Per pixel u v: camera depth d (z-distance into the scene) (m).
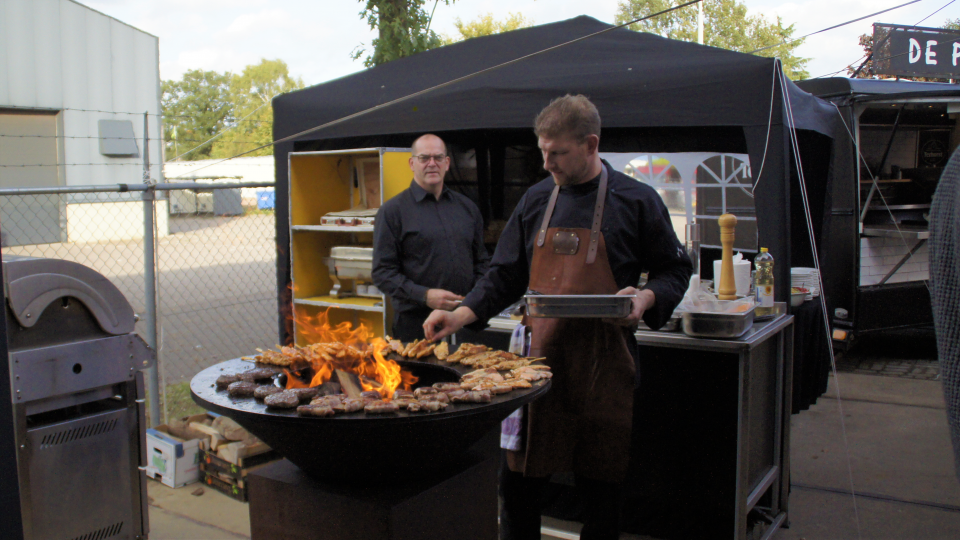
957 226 0.86
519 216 2.30
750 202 5.29
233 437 3.33
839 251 5.47
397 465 1.61
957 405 0.88
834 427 4.39
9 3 12.73
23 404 2.25
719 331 2.41
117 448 2.54
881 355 6.26
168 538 2.85
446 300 2.88
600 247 2.10
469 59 3.93
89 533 2.47
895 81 5.66
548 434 2.13
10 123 13.00
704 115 3.09
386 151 3.92
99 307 2.46
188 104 51.03
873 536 2.93
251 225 13.21
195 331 6.84
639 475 2.86
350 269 4.15
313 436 1.52
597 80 3.38
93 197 13.51
